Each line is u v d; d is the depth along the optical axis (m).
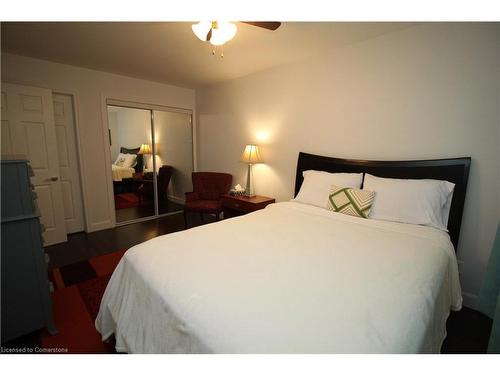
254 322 0.83
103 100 3.50
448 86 1.92
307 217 2.07
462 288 1.97
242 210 3.21
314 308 0.90
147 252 1.36
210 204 3.60
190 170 4.72
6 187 1.42
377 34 2.20
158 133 4.29
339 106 2.57
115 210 4.00
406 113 2.14
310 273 1.15
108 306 1.38
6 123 2.73
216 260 1.27
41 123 2.95
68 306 1.90
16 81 2.82
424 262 1.28
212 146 4.31
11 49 2.64
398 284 1.06
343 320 0.85
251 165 3.61
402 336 0.80
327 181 2.42
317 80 2.73
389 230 1.76
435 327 1.07
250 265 1.22
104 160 3.62
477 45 1.78
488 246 1.84
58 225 3.14
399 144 2.20
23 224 1.48
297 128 2.98
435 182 1.89
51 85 3.05
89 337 1.59
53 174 3.07
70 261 2.66
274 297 0.97
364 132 2.41
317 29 2.11
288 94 3.04
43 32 2.21
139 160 4.18
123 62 3.03
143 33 2.23
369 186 2.17
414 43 2.05
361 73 2.38
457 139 1.91
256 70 3.31
